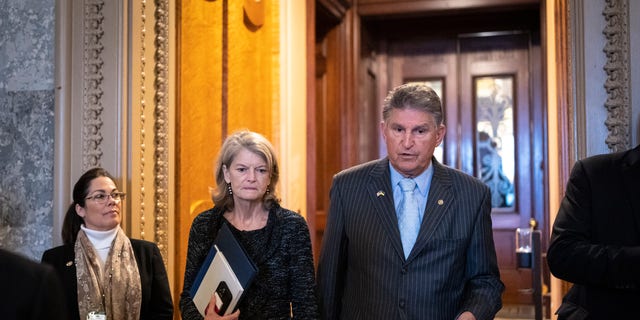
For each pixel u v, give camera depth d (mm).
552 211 3957
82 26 2838
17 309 1080
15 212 2879
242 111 4152
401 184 2283
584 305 2199
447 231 2203
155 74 3012
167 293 2834
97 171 2715
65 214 2812
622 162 2221
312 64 4949
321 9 5266
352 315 2271
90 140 2820
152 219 2984
